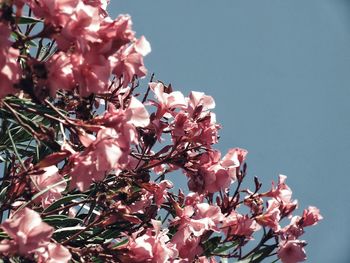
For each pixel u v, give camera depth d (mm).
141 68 1950
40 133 1945
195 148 2143
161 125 2121
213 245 2203
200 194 2162
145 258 2023
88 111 1982
